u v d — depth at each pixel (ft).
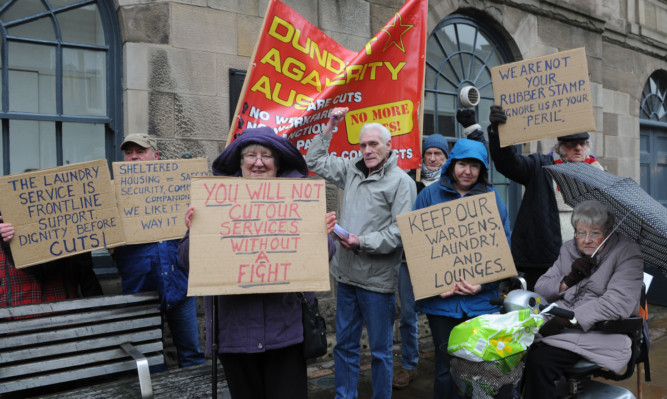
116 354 8.64
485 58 19.51
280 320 6.64
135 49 12.09
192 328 10.77
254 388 6.98
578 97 9.11
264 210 6.70
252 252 6.53
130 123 12.06
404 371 12.57
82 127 12.25
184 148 12.67
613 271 8.16
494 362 6.98
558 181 9.35
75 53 12.11
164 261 10.08
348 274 9.95
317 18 14.61
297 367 6.82
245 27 13.52
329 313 14.74
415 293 8.77
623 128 24.04
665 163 27.53
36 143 11.75
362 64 10.46
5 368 7.77
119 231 8.84
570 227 10.85
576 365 7.82
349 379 10.18
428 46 17.67
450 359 8.25
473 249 8.77
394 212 9.64
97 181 8.69
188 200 9.70
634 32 24.14
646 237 8.20
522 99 9.55
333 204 14.85
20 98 11.55
